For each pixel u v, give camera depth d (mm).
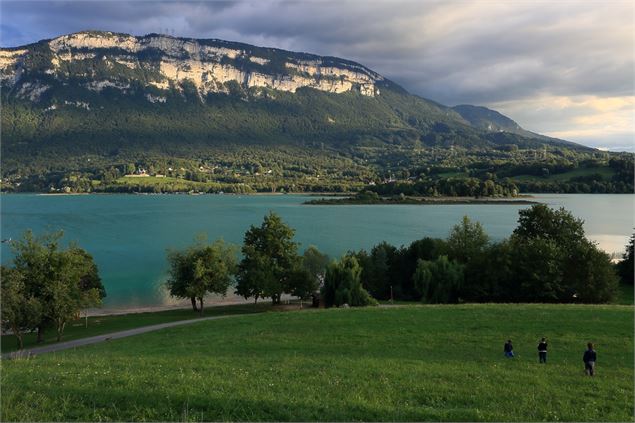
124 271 98375
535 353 29812
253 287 65062
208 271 62156
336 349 31625
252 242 70312
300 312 47125
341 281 66625
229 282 66312
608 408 19516
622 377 24250
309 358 28172
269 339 35406
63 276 47500
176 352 32219
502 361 27844
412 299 77125
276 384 20719
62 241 135250
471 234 79625
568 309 41719
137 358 27797
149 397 17234
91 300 52656
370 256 83500
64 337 47875
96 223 184000
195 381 20172
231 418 15953
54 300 45844
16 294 43281
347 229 165125
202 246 68500
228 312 64125
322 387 20516
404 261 82500
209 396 17578
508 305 46250
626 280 76688
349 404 17844
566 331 34438
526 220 73938
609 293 58906
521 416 17688
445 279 66125
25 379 19359
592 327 35156
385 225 177500
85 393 17453
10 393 17094
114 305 72938
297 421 16062
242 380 21203
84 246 129250
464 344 32000
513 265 62156
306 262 81000
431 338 33625
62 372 21172
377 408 17516
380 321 39219
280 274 68750
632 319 37281
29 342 46594
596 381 23281
